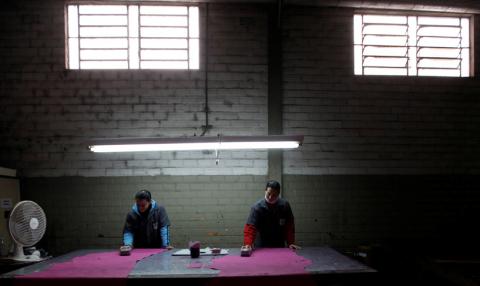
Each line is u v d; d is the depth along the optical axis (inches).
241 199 214.8
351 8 223.9
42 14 215.2
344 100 221.9
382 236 218.4
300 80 220.8
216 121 216.4
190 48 219.8
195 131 215.6
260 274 134.8
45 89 213.3
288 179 217.3
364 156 220.7
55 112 212.7
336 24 223.8
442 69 230.5
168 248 187.8
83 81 214.2
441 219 221.3
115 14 218.4
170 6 219.5
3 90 212.4
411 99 224.8
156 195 212.8
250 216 187.6
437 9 223.1
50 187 210.2
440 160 223.9
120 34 218.4
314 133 219.6
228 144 175.9
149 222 191.3
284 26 221.5
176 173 214.1
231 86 217.9
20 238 177.6
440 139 224.7
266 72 219.5
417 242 215.5
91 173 211.9
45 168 211.0
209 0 214.1
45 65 213.9
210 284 133.3
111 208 211.5
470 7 221.1
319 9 223.1
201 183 214.2
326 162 219.0
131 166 213.2
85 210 210.8
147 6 219.0
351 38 223.9
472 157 225.6
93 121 213.3
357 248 216.5
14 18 214.5
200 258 163.9
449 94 227.0
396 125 223.1
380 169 221.0
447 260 188.5
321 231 216.5
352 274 137.9
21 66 213.5
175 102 215.8
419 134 223.9
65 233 209.5
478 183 224.7
